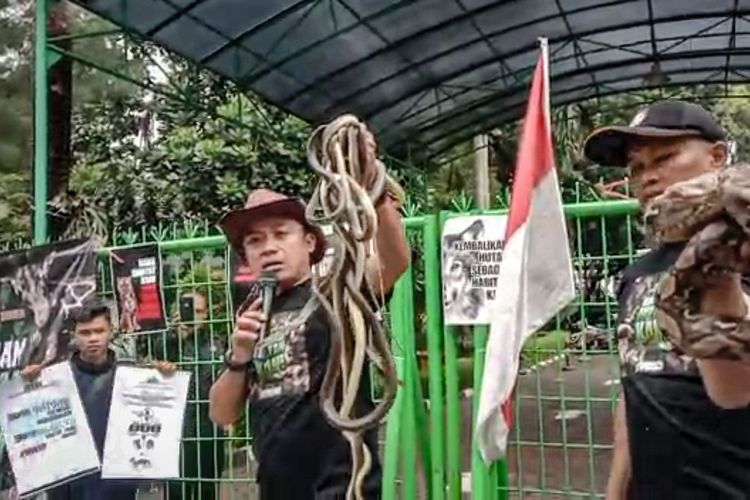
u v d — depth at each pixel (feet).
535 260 8.96
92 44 31.09
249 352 8.75
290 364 8.36
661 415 6.48
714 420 6.20
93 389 13.14
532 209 8.95
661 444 6.48
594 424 15.94
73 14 28.89
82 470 12.92
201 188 30.86
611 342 11.51
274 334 8.59
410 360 11.71
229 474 13.73
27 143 38.93
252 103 33.40
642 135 7.02
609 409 15.28
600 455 16.42
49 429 13.03
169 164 30.96
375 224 5.88
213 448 13.80
